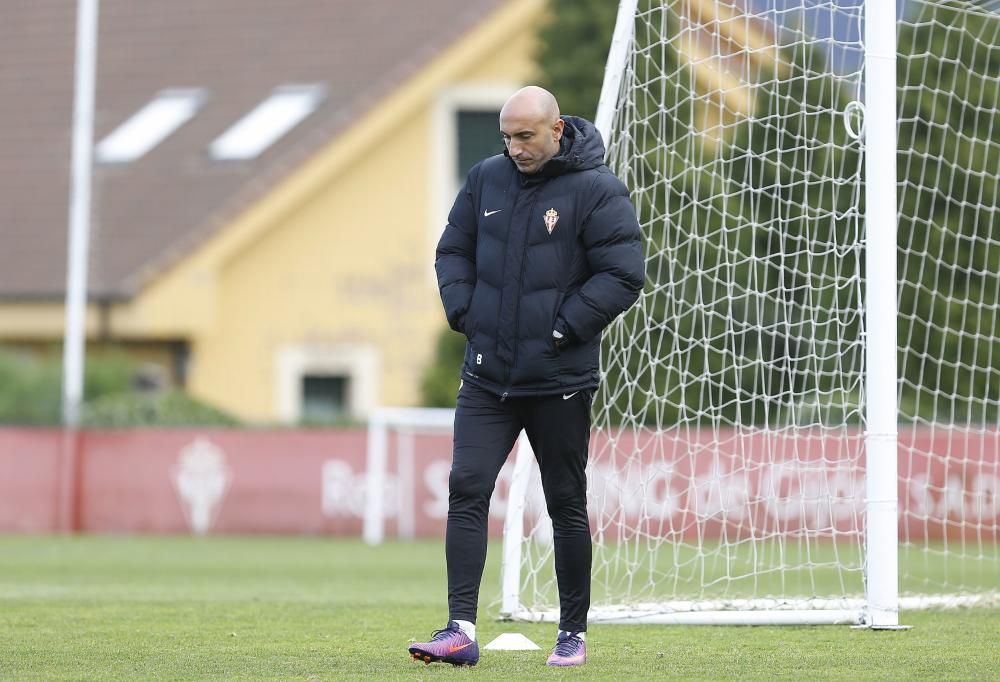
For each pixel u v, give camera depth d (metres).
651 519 45.47
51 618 28.45
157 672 20.70
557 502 21.14
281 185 82.19
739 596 33.81
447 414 58.38
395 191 83.88
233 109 88.56
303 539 58.28
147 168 85.81
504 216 20.80
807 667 21.22
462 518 20.94
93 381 69.00
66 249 82.00
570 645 21.38
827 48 31.67
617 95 28.70
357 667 21.09
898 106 50.16
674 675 20.38
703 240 33.19
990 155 50.53
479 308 20.86
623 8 28.78
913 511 53.03
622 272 20.42
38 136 90.25
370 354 83.12
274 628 26.67
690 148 33.97
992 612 29.70
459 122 84.56
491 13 83.75
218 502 60.19
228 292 82.94
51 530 60.66
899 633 25.72
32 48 96.44
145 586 37.59
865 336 27.56
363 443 59.47
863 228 30.84
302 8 93.06
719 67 33.97
